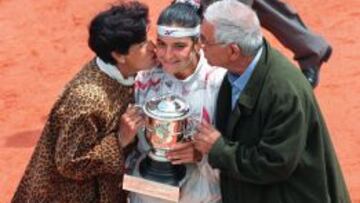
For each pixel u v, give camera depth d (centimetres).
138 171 1600
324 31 3634
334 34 3600
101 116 1511
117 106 1541
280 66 1461
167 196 1573
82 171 1523
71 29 3784
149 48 1530
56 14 3909
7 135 2920
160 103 1539
